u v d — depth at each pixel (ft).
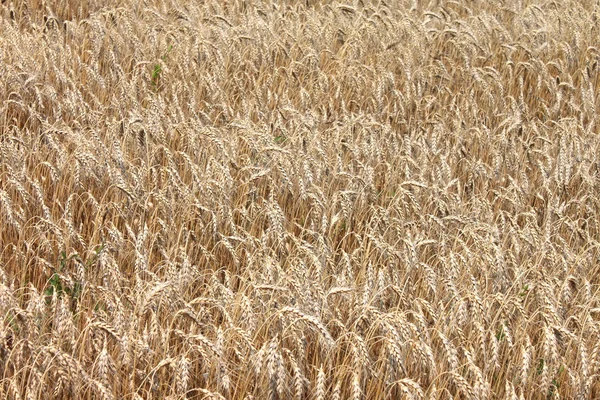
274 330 17.22
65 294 17.49
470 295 17.74
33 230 20.80
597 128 31.89
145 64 31.04
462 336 17.65
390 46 33.71
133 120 24.14
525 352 16.52
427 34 35.94
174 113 26.94
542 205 25.71
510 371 17.65
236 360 17.11
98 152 23.70
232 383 16.22
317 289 17.71
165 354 15.99
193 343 16.16
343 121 29.27
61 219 20.52
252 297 18.62
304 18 39.81
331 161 25.31
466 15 44.24
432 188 22.98
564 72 34.65
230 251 19.53
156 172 23.16
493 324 17.71
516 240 21.42
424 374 16.97
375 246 21.27
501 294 18.08
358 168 25.48
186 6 39.75
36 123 26.50
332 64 34.40
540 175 27.32
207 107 29.43
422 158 25.81
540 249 21.09
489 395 16.51
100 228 20.26
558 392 17.25
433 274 18.80
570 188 26.91
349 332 16.37
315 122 27.91
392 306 19.17
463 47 35.94
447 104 33.17
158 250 20.92
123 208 21.80
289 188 22.88
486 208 23.45
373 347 17.97
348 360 17.22
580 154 27.32
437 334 17.56
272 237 20.85
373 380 16.44
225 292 17.49
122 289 18.67
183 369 14.97
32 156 23.77
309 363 17.46
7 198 19.67
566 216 23.54
